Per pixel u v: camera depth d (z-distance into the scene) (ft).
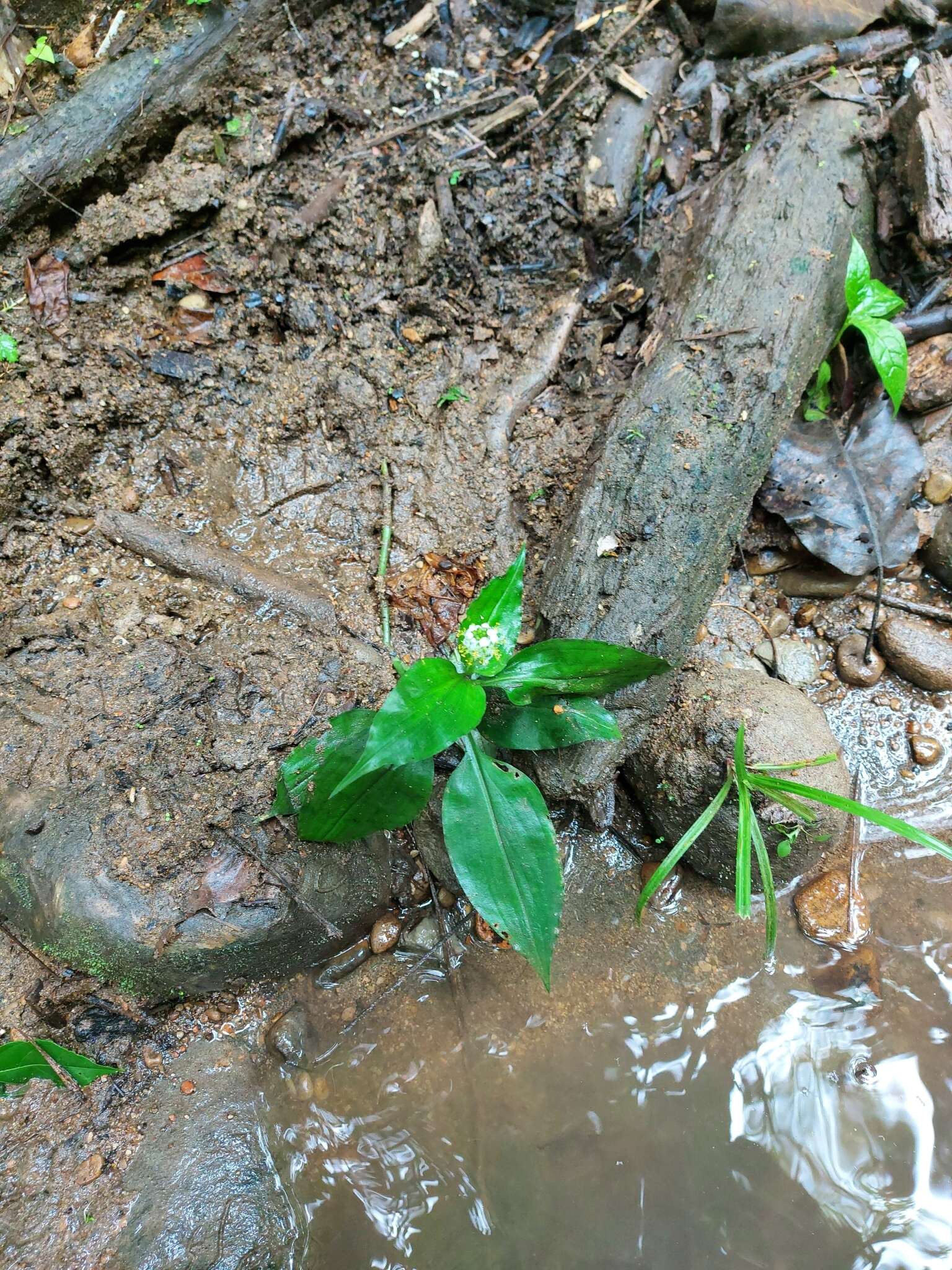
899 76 2.23
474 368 2.24
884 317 2.09
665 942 1.96
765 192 2.10
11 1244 1.69
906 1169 1.77
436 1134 1.81
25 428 2.08
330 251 2.24
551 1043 1.88
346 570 2.12
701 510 1.93
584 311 2.27
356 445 2.20
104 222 2.19
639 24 2.34
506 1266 1.72
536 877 1.67
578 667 1.69
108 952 1.74
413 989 1.93
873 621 2.15
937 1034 1.88
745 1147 1.80
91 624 1.97
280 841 1.82
